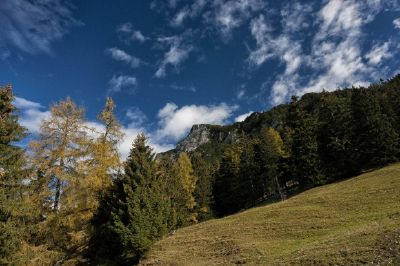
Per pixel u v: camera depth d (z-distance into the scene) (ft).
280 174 252.83
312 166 222.07
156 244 123.65
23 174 75.92
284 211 133.39
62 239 83.41
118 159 92.43
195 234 132.05
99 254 93.40
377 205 106.83
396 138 213.25
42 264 74.79
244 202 261.24
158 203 103.91
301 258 65.62
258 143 262.67
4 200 69.00
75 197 83.25
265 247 92.07
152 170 110.22
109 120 93.86
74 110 88.89
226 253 95.30
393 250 54.44
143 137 114.21
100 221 95.25
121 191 101.65
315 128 241.55
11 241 68.44
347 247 63.00
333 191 154.71
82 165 86.07
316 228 99.60
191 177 254.06
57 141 85.87
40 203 81.71
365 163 219.41
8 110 78.07
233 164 279.28
